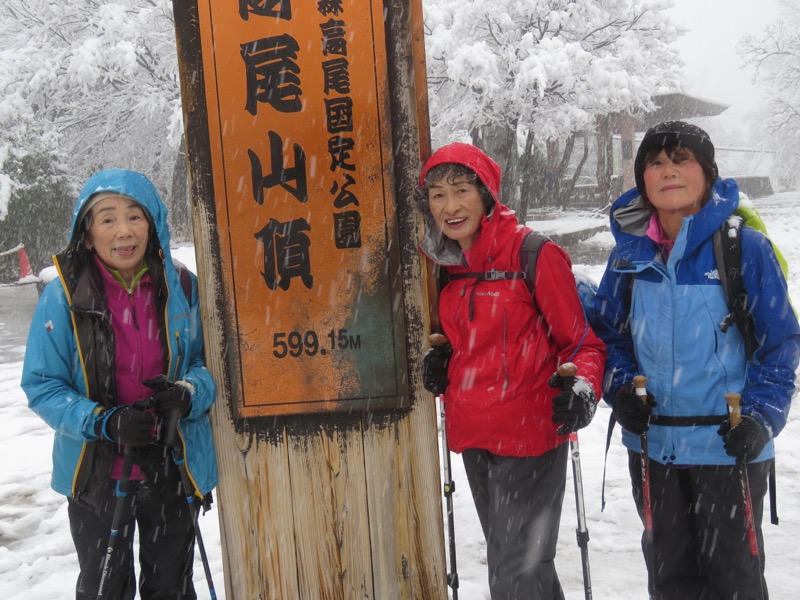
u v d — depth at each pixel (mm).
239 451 2457
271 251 2369
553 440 2273
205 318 2414
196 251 2396
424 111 2355
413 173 2340
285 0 2295
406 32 2301
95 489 2164
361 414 2424
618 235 2277
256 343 2396
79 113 16875
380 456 2436
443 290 2363
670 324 2127
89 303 2127
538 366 2246
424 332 2387
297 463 2453
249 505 2477
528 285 2217
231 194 2363
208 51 2328
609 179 21906
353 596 2490
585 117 12938
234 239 2375
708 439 2105
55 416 2082
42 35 15586
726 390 2100
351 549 2475
